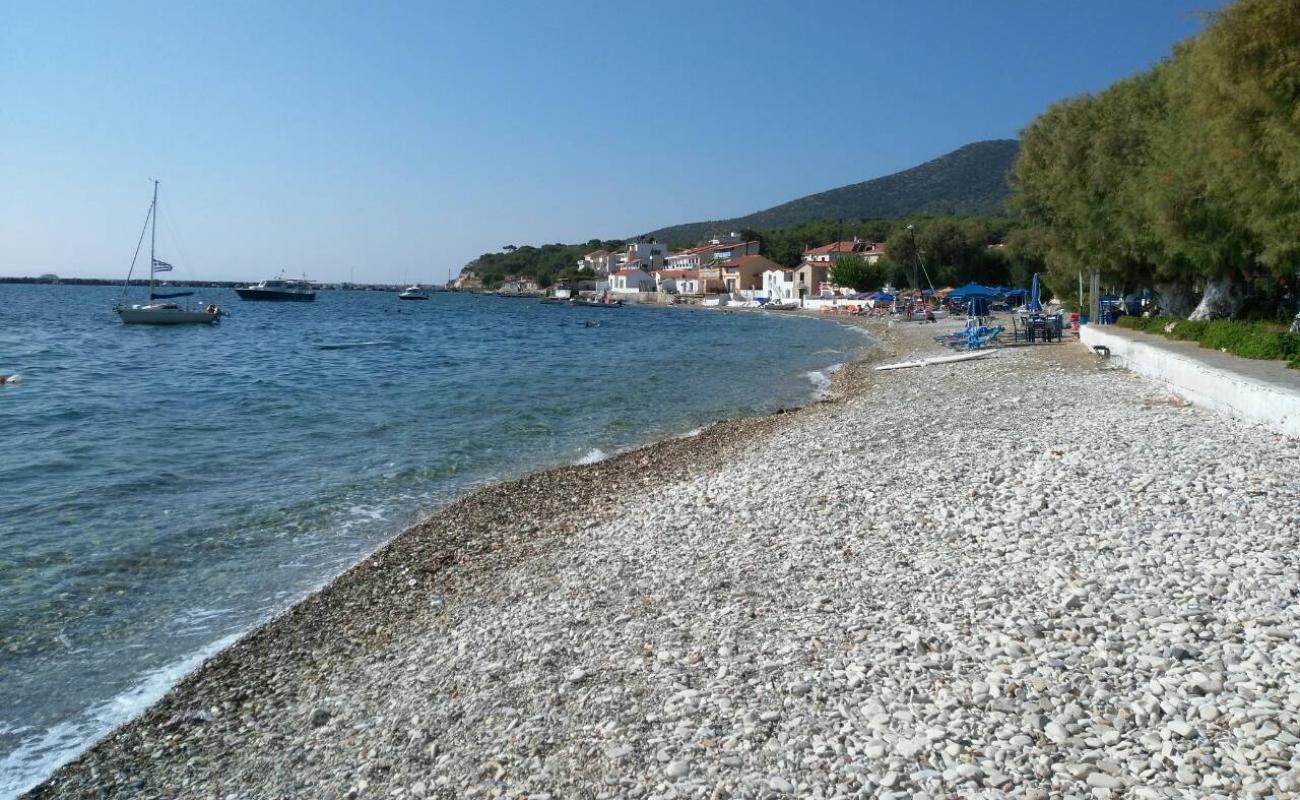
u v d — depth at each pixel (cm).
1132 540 871
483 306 13750
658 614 829
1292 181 1647
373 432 2127
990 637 688
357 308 11950
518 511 1354
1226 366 1758
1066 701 580
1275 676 575
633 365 3975
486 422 2284
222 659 859
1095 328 3284
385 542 1233
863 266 10125
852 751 553
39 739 726
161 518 1348
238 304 11994
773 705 625
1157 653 627
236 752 686
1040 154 3984
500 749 620
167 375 3475
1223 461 1138
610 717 640
